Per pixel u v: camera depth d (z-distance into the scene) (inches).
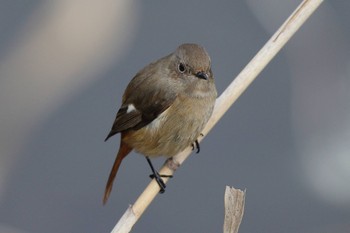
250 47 579.8
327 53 552.7
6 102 527.2
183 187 540.7
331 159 522.9
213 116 389.4
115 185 542.0
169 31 584.7
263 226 524.7
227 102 388.5
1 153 524.7
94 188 540.1
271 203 528.7
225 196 323.6
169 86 384.8
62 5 535.5
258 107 560.7
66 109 546.0
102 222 532.1
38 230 522.9
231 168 545.6
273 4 569.9
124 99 402.9
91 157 548.1
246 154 549.6
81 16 538.3
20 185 530.3
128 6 564.1
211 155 550.9
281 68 561.3
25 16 539.2
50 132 541.3
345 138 526.6
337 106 536.1
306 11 369.4
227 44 584.4
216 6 595.2
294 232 515.8
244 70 383.9
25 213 524.7
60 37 532.4
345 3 564.1
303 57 555.8
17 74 528.7
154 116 386.6
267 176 538.9
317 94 543.2
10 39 535.5
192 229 528.4
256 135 553.3
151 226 527.5
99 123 552.4
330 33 557.3
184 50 385.4
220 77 577.0
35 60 530.6
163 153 394.0
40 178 534.6
